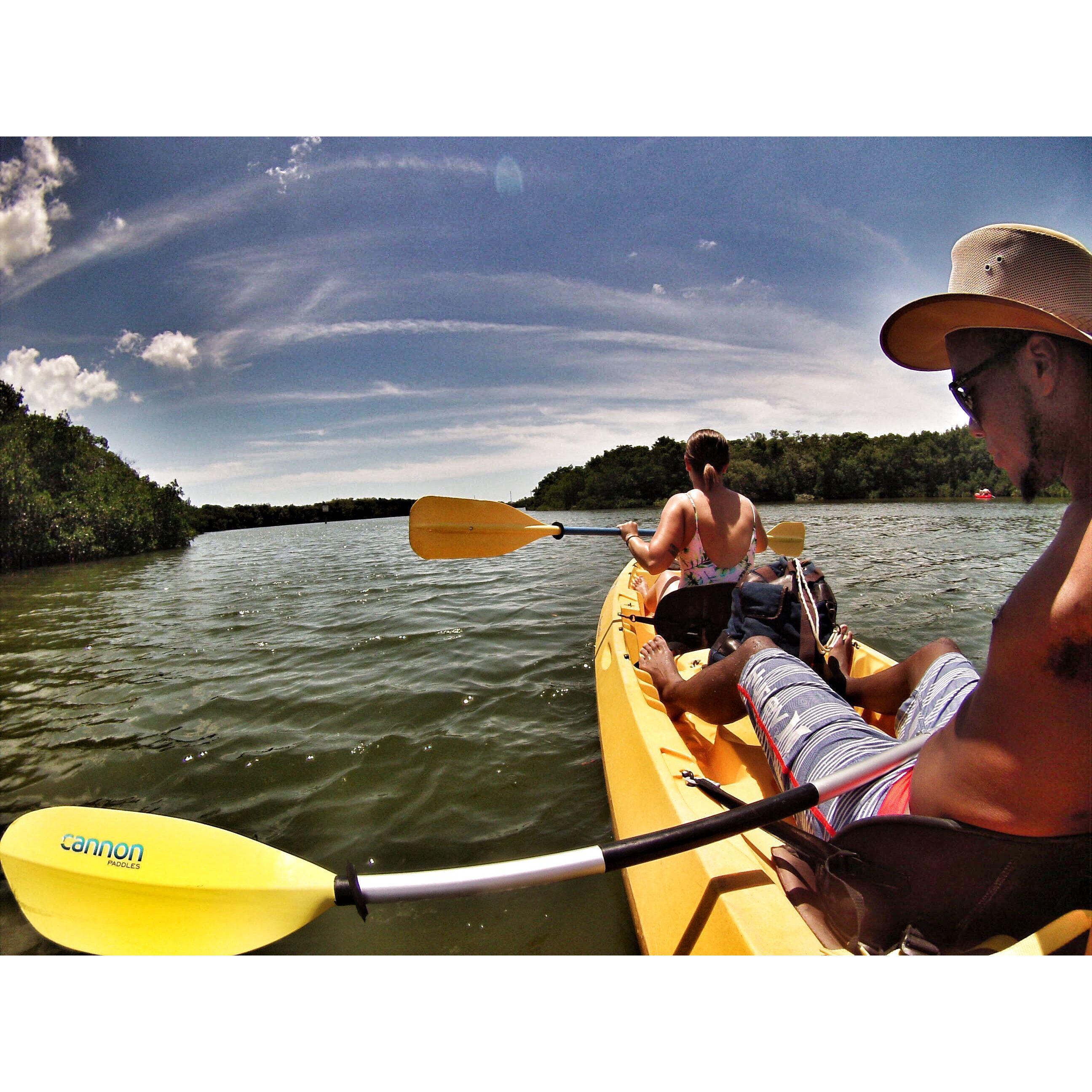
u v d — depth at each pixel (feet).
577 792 8.06
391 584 25.99
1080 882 2.97
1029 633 2.50
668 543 9.52
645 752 6.38
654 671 8.02
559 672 12.46
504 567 30.55
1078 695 2.43
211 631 18.75
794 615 6.99
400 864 6.82
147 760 9.74
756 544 10.18
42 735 11.01
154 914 4.87
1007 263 2.79
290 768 9.11
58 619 23.13
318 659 14.53
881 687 6.43
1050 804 2.69
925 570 22.93
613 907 6.01
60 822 5.08
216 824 7.76
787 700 5.11
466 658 13.79
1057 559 2.45
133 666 15.30
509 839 7.15
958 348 3.00
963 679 4.93
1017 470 2.83
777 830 4.13
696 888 4.38
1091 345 2.46
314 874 4.58
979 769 2.84
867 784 4.04
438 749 9.41
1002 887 3.16
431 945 5.64
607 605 13.44
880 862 3.51
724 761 7.29
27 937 5.99
